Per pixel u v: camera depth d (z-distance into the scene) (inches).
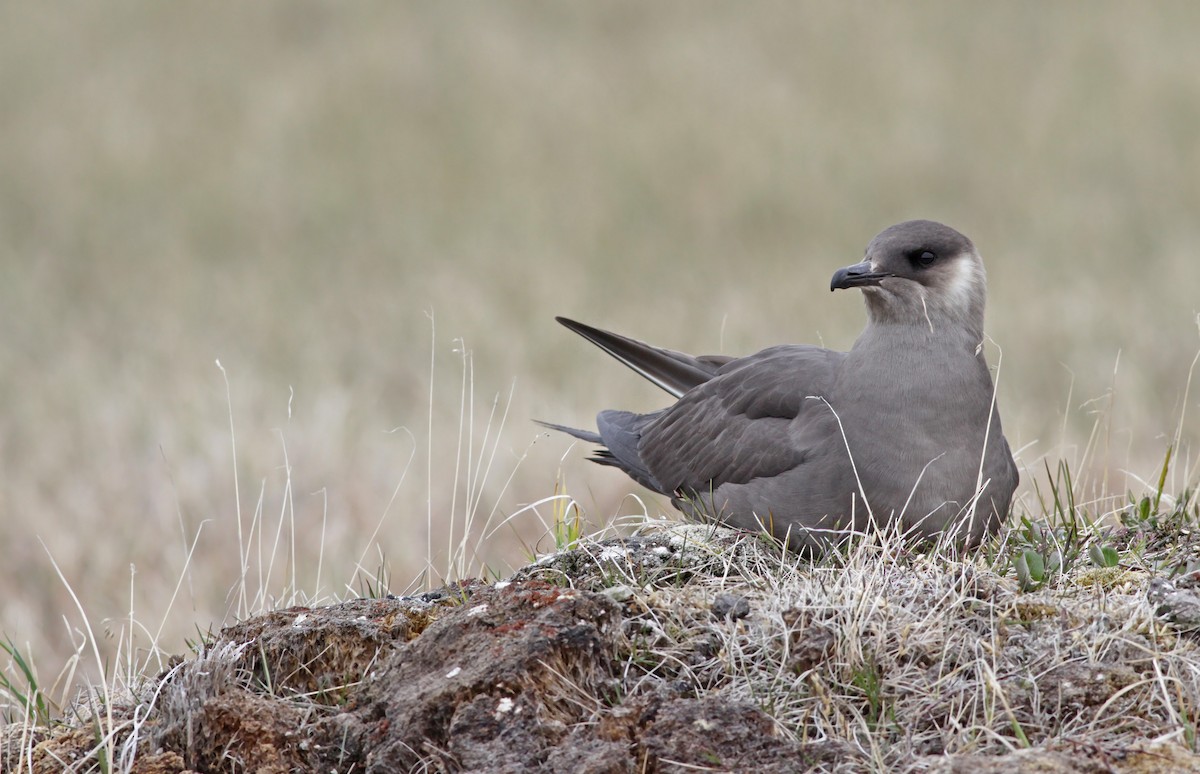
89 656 406.0
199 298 854.5
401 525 471.8
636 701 213.9
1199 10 1397.6
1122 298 771.4
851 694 223.5
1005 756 200.8
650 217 1012.5
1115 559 268.2
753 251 933.2
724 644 232.2
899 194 1034.1
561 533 320.5
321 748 220.5
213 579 439.2
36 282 883.4
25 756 232.1
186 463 531.2
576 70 1364.4
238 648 241.0
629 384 637.3
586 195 1055.6
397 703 220.1
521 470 524.4
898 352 300.7
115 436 579.5
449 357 697.0
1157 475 443.5
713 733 208.2
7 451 573.0
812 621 233.6
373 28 1478.8
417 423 594.6
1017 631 233.8
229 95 1315.2
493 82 1332.4
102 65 1384.1
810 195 1042.1
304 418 586.6
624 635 233.1
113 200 1077.8
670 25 1476.4
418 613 247.8
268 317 804.0
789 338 711.7
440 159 1144.2
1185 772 195.6
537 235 971.3
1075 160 1083.9
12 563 457.1
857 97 1257.4
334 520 474.0
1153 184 1027.9
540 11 1534.2
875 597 237.6
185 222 1032.8
